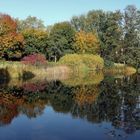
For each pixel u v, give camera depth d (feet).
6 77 169.58
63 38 291.99
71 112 82.74
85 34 325.21
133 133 61.82
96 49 312.29
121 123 69.72
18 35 248.11
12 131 64.59
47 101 101.40
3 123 71.26
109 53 334.65
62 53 290.35
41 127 67.72
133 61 322.14
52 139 58.95
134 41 345.72
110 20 352.08
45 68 207.31
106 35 344.90
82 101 100.63
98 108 87.76
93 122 71.10
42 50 283.38
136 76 217.36
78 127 67.10
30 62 204.74
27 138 59.77
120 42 342.85
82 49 300.81
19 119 75.25
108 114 79.36
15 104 95.66
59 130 65.05
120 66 304.50
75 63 243.19
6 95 113.50
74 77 195.93
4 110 86.17
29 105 93.76
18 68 181.06
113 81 172.14
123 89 133.18
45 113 81.92
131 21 351.46
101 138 58.85
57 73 215.92
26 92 122.21
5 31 230.27
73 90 130.21
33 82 158.40
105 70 281.74
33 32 279.28
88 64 267.39
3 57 250.57
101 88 137.39
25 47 272.51
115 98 105.91
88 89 133.80
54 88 136.67
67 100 103.14
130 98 105.81
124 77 205.26
